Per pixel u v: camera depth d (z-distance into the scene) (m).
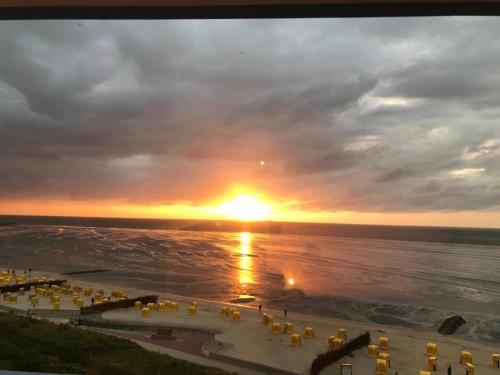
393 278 62.91
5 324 16.61
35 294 41.50
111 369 13.68
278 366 22.81
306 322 35.78
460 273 66.62
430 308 45.00
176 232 147.00
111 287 51.69
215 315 36.25
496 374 24.50
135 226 167.25
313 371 22.23
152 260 79.81
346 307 44.66
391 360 25.88
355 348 27.30
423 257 82.75
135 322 30.27
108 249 94.81
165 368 15.28
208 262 78.44
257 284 57.69
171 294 49.34
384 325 37.19
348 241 115.38
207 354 23.41
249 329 31.38
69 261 76.12
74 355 14.29
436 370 24.62
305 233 140.50
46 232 127.88
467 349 29.39
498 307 46.12
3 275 53.47
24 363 12.30
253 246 105.69
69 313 32.84
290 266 74.06
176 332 28.31
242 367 22.19
